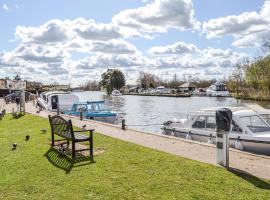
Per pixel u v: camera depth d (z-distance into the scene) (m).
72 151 9.16
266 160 8.91
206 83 151.75
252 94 74.88
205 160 8.94
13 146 11.06
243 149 12.30
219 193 6.23
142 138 12.96
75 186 6.86
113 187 6.74
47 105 31.73
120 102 77.06
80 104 25.80
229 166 8.25
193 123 15.30
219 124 8.28
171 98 100.00
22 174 7.80
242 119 12.77
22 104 27.41
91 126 17.41
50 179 7.38
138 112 48.00
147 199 6.06
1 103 46.03
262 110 14.40
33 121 20.56
